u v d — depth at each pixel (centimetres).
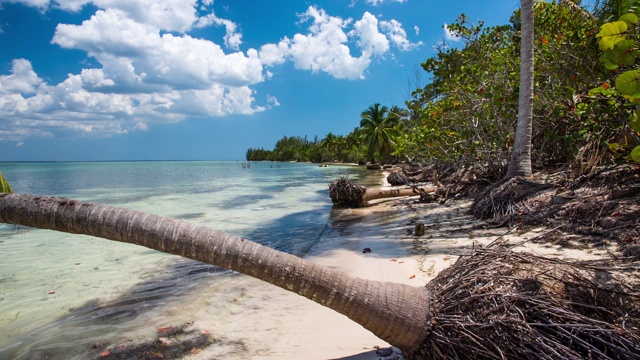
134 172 6009
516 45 1639
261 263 321
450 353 310
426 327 314
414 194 1619
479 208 952
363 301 322
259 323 455
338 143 10456
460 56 1998
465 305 321
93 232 314
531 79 1000
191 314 485
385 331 323
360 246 831
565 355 285
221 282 608
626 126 786
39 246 864
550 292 327
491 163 1270
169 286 593
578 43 1195
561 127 1086
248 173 5306
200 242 319
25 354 389
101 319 472
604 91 830
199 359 376
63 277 637
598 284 348
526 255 361
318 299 327
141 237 316
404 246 787
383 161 6512
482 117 1422
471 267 356
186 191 2377
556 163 1123
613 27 393
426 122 1814
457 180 1443
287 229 1093
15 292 565
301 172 5425
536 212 785
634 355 279
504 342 295
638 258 454
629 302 332
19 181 3503
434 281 368
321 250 824
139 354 387
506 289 322
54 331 440
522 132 1004
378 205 1548
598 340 289
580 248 558
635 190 667
